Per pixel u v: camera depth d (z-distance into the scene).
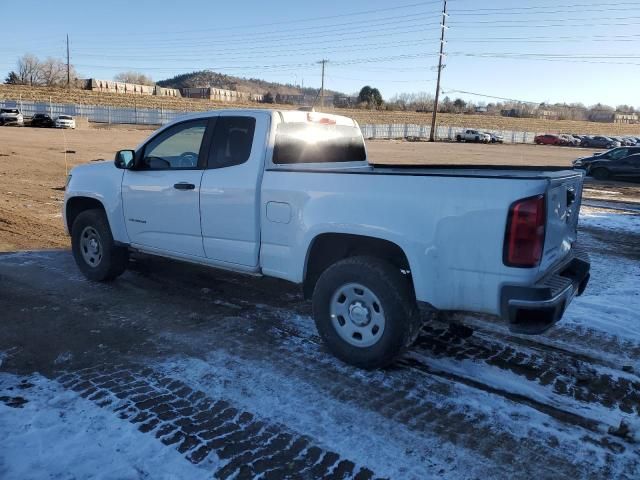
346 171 4.21
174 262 7.22
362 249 4.41
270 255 4.71
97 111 66.81
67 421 3.44
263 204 4.68
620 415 3.71
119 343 4.67
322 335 4.40
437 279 3.80
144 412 3.58
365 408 3.71
